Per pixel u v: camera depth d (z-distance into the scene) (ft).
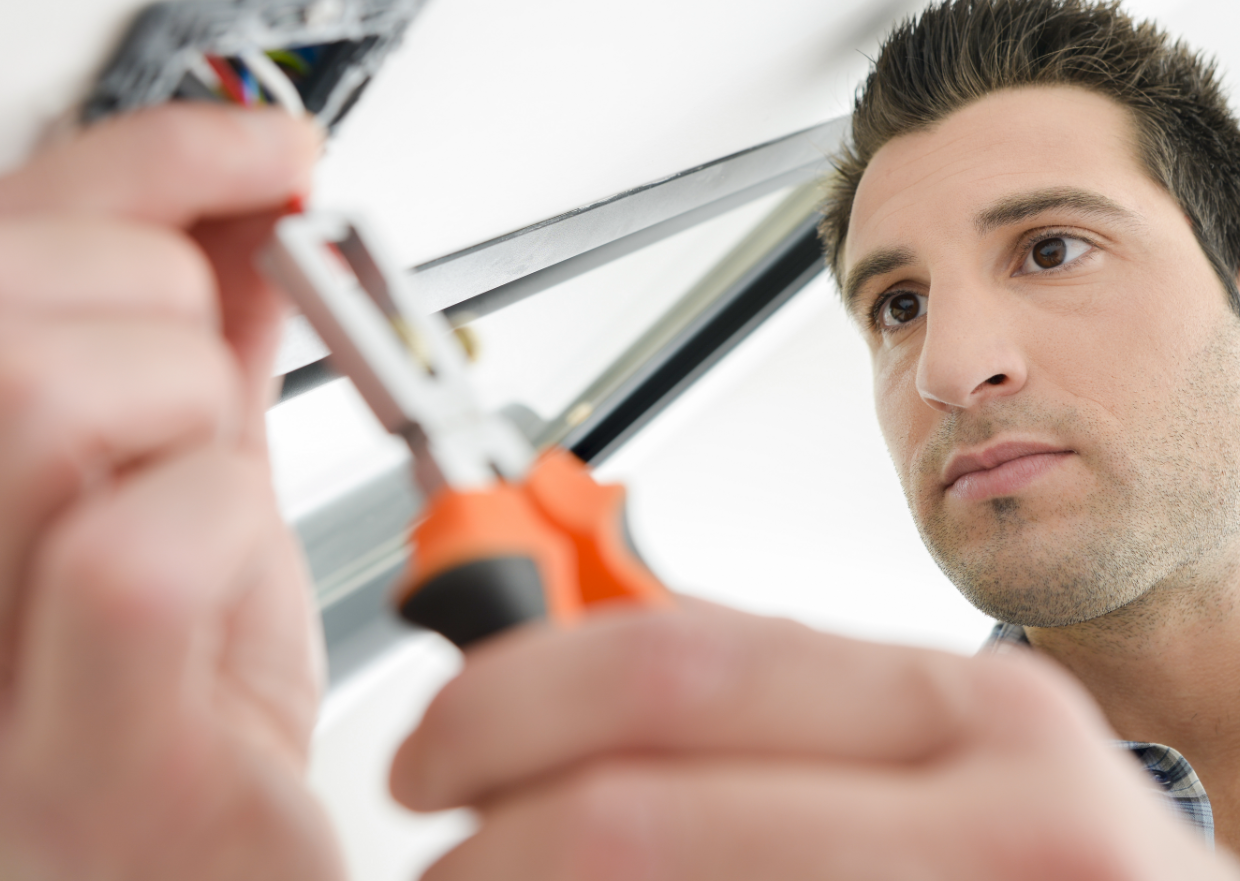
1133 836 0.48
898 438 2.59
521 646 0.53
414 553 0.67
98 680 0.56
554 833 0.46
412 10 0.84
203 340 0.63
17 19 0.64
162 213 0.71
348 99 0.93
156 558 0.52
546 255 1.72
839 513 4.27
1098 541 2.15
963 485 2.27
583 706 0.51
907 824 0.46
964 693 0.53
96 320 0.59
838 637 0.55
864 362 3.95
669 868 0.45
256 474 0.58
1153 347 2.16
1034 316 2.22
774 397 3.97
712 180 2.12
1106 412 2.14
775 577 4.41
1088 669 2.56
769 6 1.48
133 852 0.72
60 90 0.74
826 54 2.05
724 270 3.34
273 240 0.75
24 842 0.71
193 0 0.70
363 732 3.21
